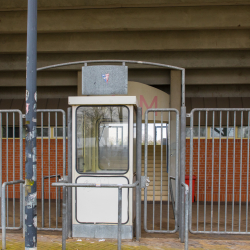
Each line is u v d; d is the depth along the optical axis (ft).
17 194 30.76
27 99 11.71
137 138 16.61
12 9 24.04
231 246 15.05
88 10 24.80
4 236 14.57
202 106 30.68
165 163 34.27
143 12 24.49
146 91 29.25
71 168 16.24
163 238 16.20
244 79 29.55
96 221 15.70
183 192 15.48
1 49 27.12
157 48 26.50
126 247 14.57
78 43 26.89
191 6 24.13
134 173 16.57
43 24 25.02
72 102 15.69
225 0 22.41
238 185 29.40
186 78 29.89
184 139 16.14
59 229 17.46
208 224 20.57
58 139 31.50
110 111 15.84
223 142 29.96
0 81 31.42
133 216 16.44
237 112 30.76
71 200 16.11
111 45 26.71
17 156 31.24
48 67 17.20
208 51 27.91
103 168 15.75
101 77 16.07
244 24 23.79
